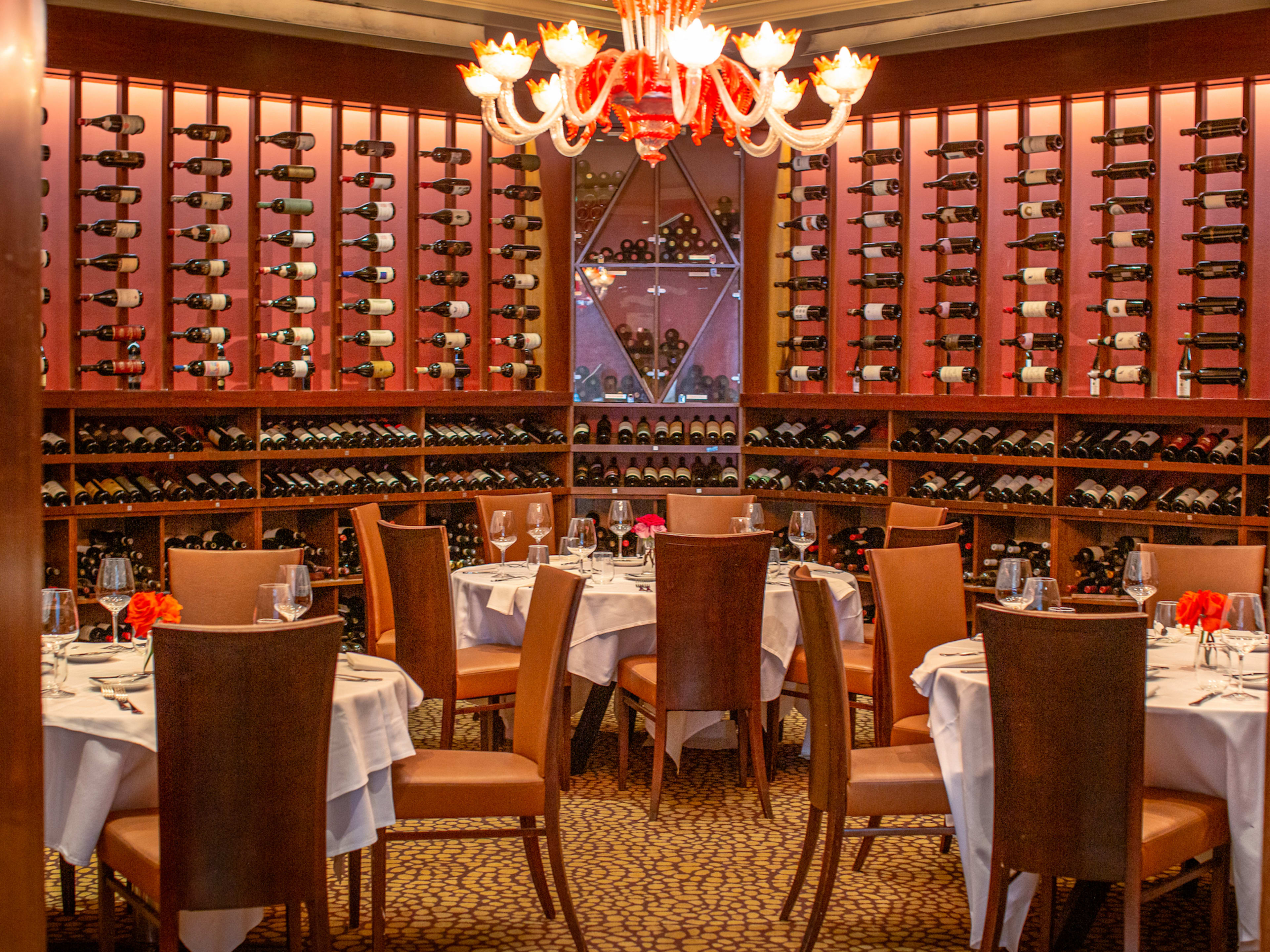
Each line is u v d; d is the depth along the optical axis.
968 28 7.08
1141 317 7.11
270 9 6.95
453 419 7.89
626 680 4.79
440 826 4.40
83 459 6.35
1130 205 6.59
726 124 5.12
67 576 6.43
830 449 7.62
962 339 7.21
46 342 6.84
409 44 7.38
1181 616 3.37
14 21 0.83
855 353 8.05
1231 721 3.00
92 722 2.86
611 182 8.00
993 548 7.18
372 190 7.44
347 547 7.35
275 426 7.16
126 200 6.52
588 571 5.24
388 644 5.27
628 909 3.68
